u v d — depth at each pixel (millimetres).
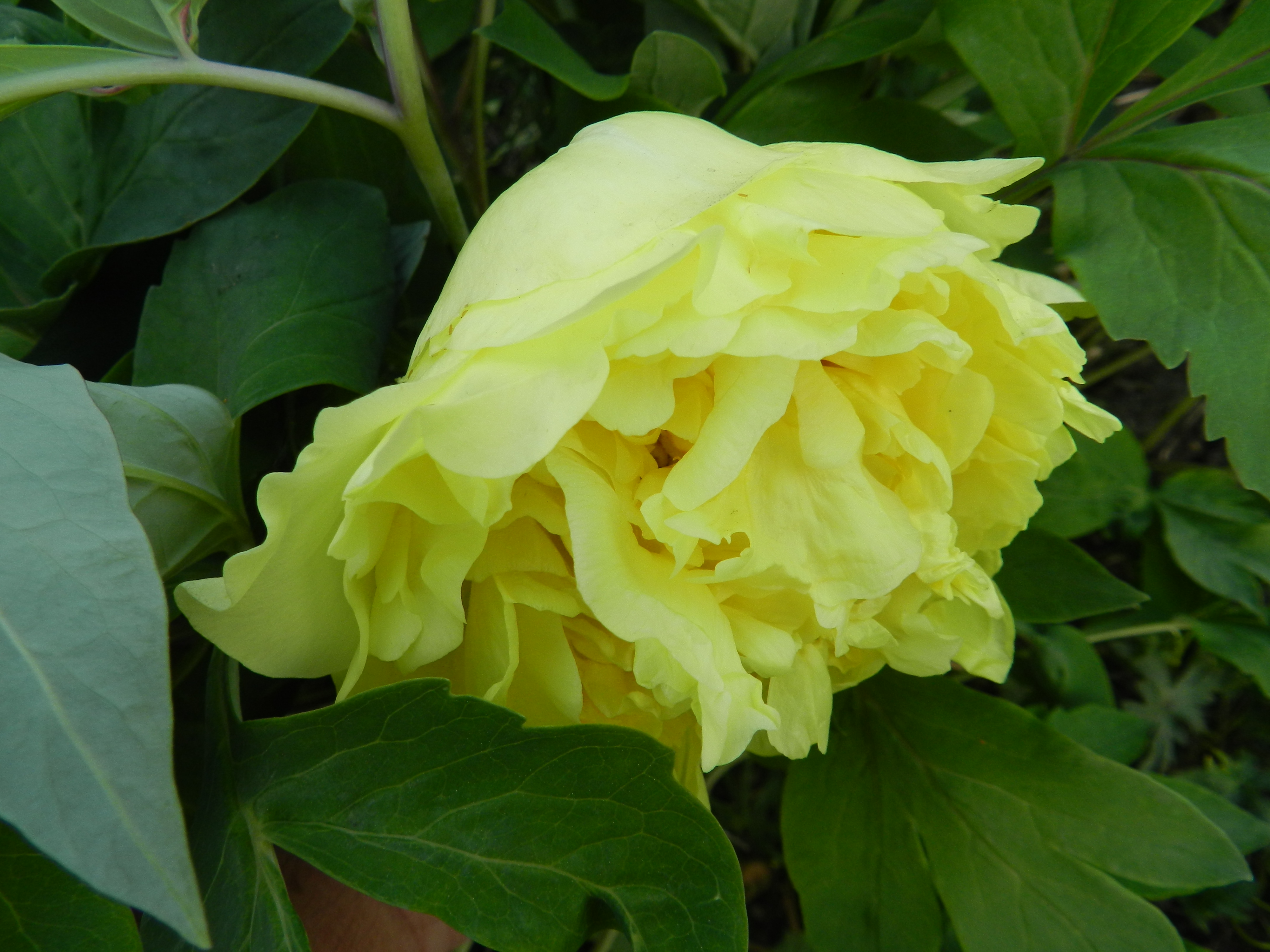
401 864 169
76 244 264
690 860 169
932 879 260
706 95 254
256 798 179
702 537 170
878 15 267
